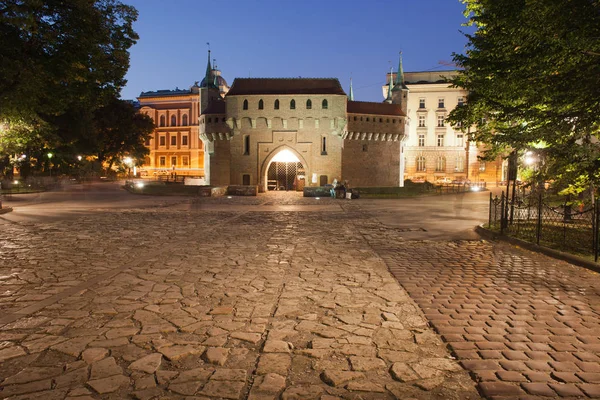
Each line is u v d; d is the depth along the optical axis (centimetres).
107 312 575
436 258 984
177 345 466
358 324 538
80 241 1188
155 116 8419
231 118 5241
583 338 494
